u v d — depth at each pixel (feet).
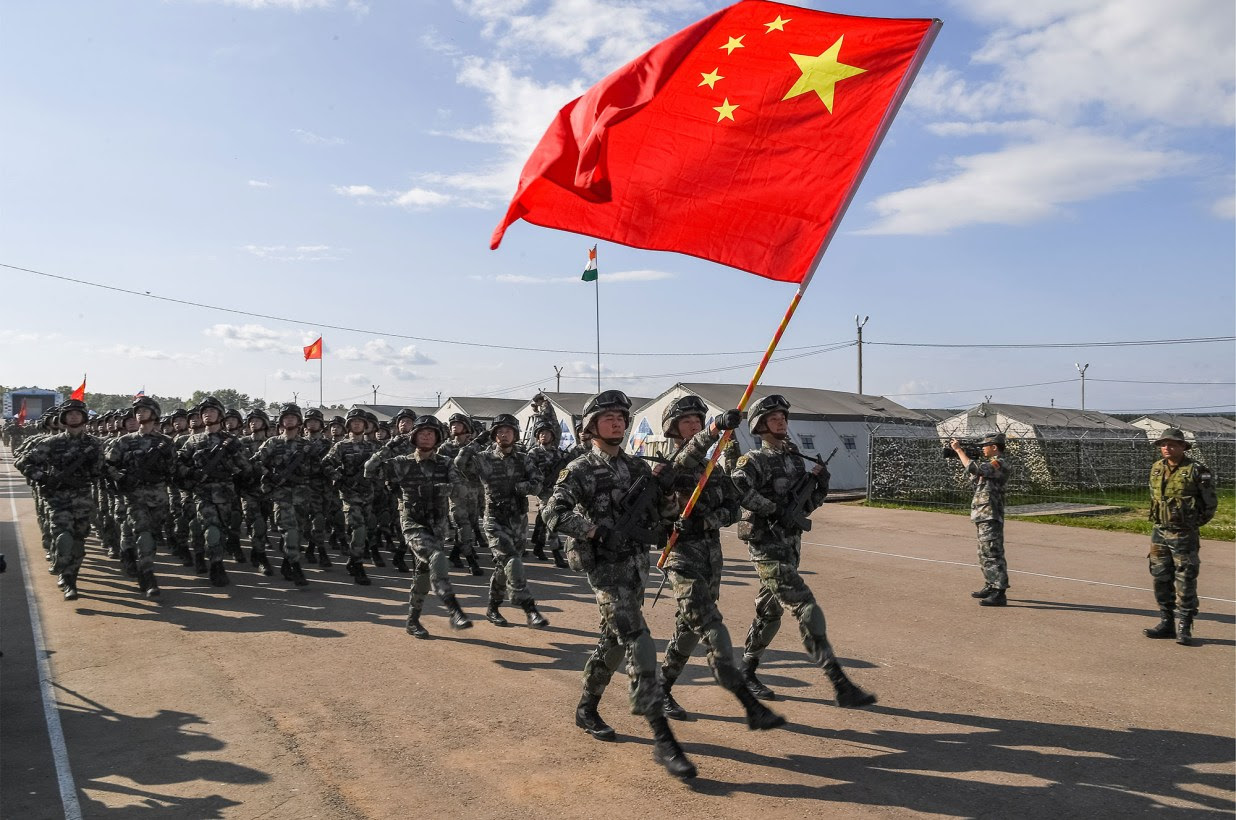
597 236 19.65
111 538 43.83
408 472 26.86
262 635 26.96
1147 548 48.11
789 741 17.62
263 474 36.32
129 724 18.88
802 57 19.36
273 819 14.25
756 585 36.22
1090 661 23.84
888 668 23.13
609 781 15.66
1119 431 129.18
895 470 79.82
